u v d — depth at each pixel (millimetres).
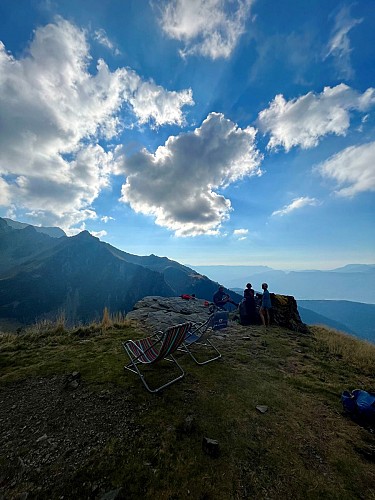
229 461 3176
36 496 2611
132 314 11703
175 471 2973
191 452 3285
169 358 6469
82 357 6234
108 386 4801
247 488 2814
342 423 4094
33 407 4148
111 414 3996
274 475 3002
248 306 11547
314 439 3686
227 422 3957
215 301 11625
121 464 3037
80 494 2635
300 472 3062
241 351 7488
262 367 6332
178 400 4484
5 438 3447
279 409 4414
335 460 3287
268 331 10141
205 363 6293
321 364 6750
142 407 4211
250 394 4887
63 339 7715
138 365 5773
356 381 5742
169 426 3768
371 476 3059
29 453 3182
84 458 3115
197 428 3764
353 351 7910
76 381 4930
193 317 11312
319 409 4484
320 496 2758
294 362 6828
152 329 9164
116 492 2633
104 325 9422
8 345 6980
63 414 3980
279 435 3729
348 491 2834
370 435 3824
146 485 2771
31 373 5305
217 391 4926
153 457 3164
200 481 2859
